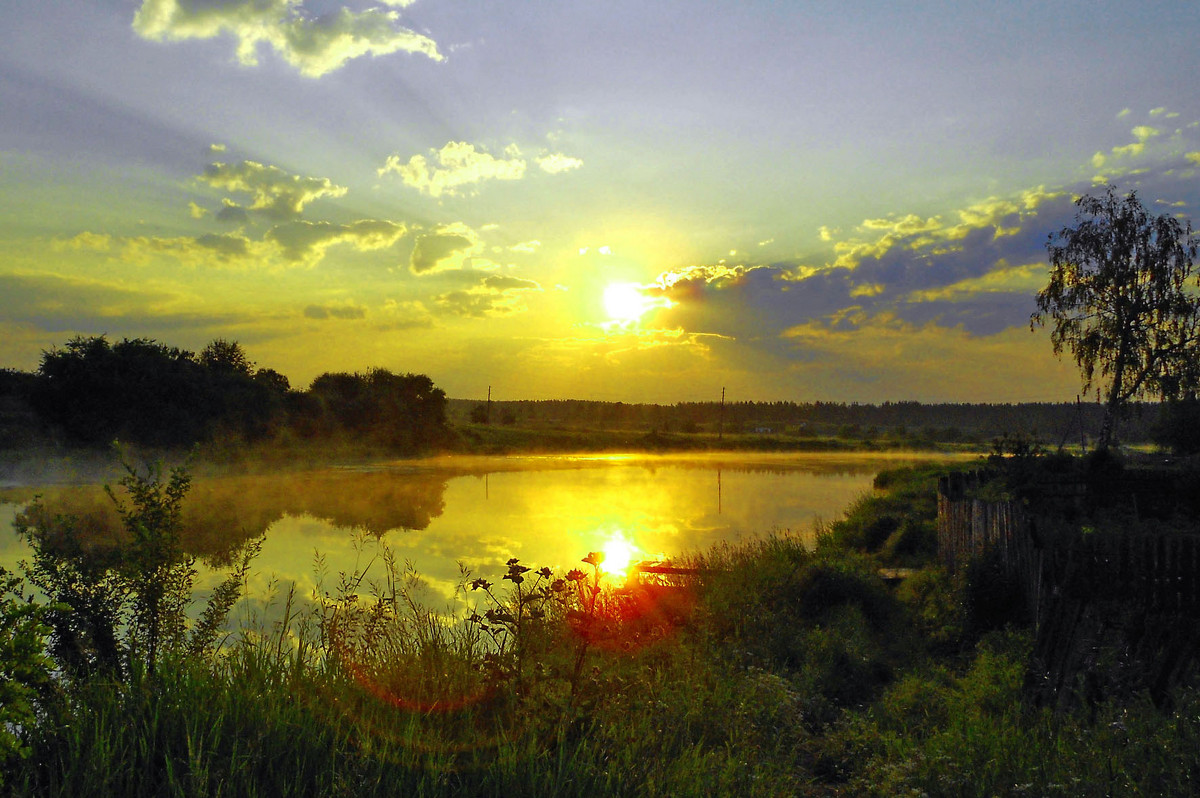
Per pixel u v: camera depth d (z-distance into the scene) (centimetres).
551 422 16975
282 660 543
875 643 1043
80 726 434
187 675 502
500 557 1831
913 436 12538
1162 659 707
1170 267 2895
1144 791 502
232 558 1650
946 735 616
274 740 418
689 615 1101
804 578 1258
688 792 447
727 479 4931
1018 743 593
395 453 6538
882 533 2002
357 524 2422
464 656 596
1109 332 2944
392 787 388
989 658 842
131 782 378
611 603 1069
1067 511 1664
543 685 517
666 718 578
